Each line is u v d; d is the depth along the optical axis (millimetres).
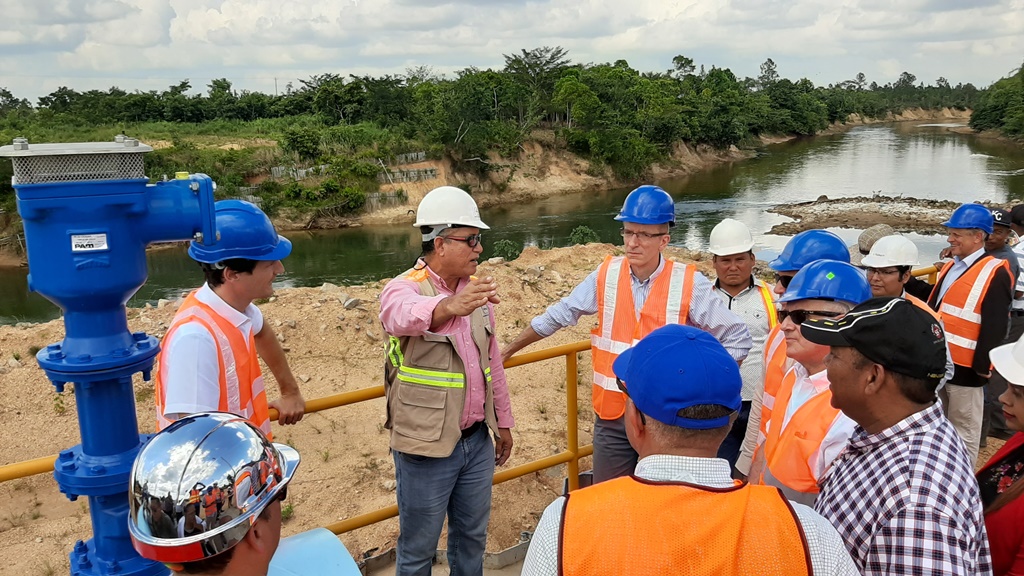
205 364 2367
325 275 30297
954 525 1643
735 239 4223
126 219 1902
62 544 4363
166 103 76312
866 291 2486
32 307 26578
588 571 1405
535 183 58406
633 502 1450
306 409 3100
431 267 2943
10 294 28906
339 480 5113
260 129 64688
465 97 58031
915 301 2969
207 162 45938
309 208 44062
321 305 7801
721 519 1415
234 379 2492
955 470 1726
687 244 32312
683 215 40188
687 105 80062
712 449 1561
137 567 2053
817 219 37219
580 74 81750
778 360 3012
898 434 1831
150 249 33875
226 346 2467
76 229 1824
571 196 57062
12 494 4910
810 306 2438
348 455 5477
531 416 6203
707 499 1447
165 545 1388
